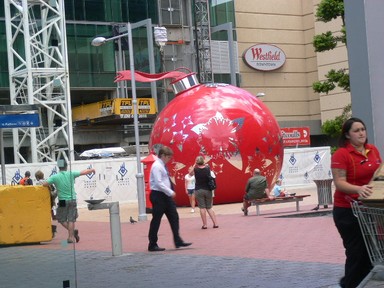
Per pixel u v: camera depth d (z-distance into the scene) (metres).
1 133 16.64
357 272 7.60
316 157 40.94
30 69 34.38
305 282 9.70
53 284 8.53
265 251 13.47
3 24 45.66
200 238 16.69
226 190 29.86
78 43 50.72
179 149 29.47
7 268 8.62
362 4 8.18
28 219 14.81
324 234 15.82
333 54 62.12
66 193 13.07
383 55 8.25
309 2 64.38
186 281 10.42
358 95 8.30
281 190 27.56
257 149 30.11
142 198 23.94
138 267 12.24
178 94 31.48
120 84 51.94
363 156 7.46
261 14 63.09
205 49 57.59
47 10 36.16
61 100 34.41
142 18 54.12
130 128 53.75
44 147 35.38
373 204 6.79
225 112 30.00
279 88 63.47
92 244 16.61
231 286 9.76
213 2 59.16
